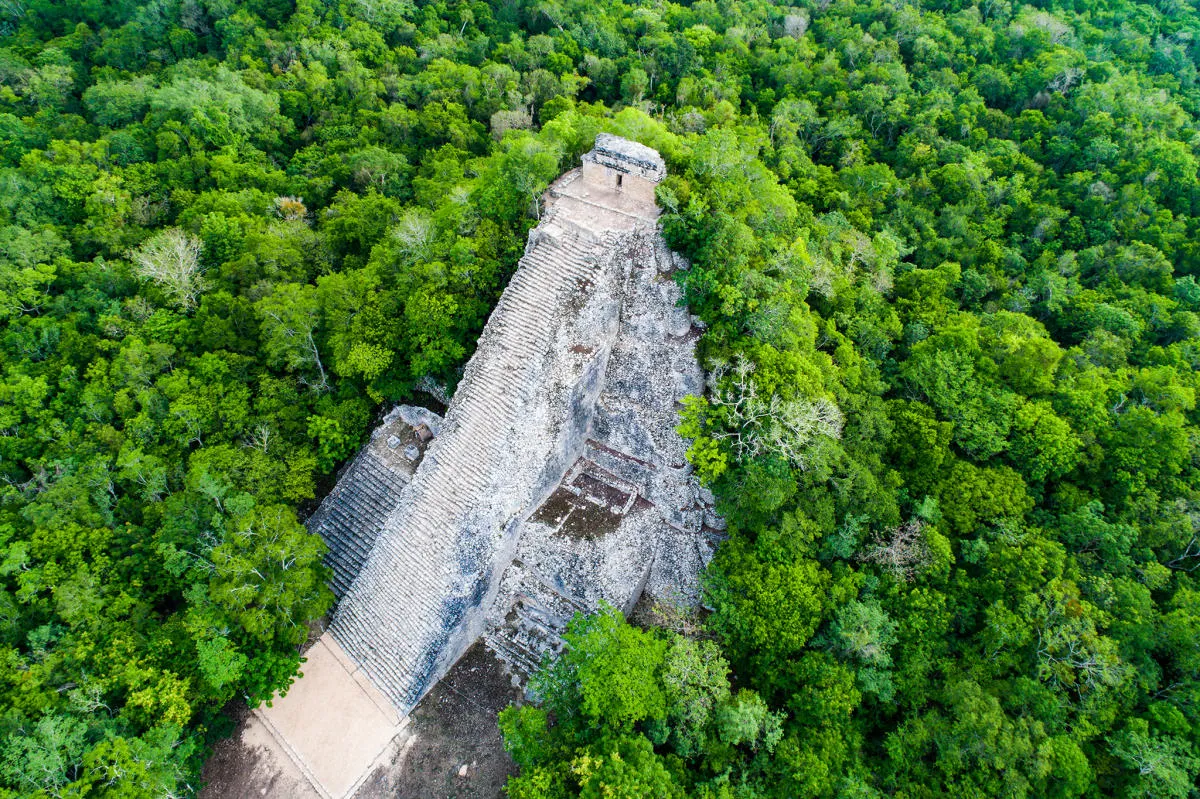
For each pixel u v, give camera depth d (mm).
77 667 36250
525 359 41031
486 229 45719
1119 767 37500
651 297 43500
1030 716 37750
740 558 41094
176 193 62188
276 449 45062
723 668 38406
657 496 45969
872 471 43875
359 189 64875
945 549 41156
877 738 39844
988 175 67062
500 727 36250
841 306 51125
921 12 87062
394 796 37469
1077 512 44562
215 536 40750
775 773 36438
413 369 44688
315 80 74812
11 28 89688
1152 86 79562
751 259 44531
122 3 88875
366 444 46688
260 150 70500
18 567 38625
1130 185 66562
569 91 71938
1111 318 56844
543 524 44688
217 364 47156
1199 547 44375
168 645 37188
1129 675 38594
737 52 77500
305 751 38281
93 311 53656
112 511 42875
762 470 40094
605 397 46125
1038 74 76188
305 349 47156
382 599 41281
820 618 39875
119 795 31594
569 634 37469
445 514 40625
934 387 48125
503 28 82875
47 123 71500
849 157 67938
